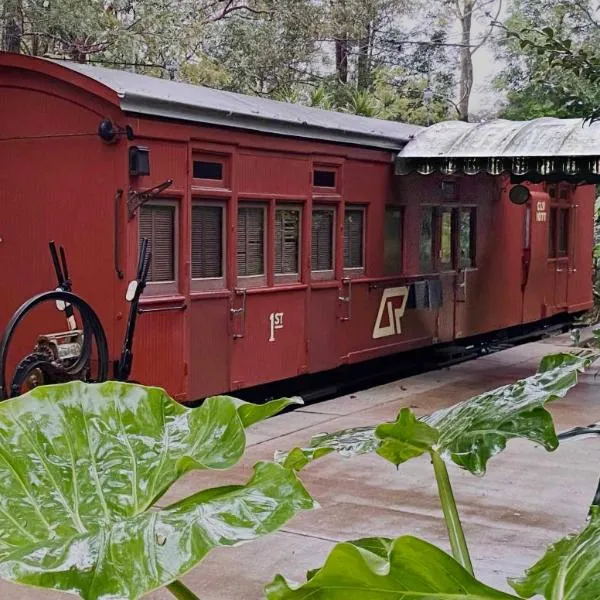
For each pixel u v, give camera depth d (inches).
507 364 478.6
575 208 616.7
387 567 43.8
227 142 315.3
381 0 1019.9
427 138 416.8
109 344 278.5
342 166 380.8
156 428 59.1
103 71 301.7
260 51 842.8
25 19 615.8
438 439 63.6
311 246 365.7
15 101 291.7
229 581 184.7
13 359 294.7
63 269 271.6
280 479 47.6
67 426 58.3
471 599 43.3
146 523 45.2
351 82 1088.8
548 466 268.8
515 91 971.3
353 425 325.7
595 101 231.9
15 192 293.9
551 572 52.8
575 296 622.8
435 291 449.1
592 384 398.6
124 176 275.4
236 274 324.2
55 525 52.6
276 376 345.7
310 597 44.1
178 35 640.4
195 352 305.6
